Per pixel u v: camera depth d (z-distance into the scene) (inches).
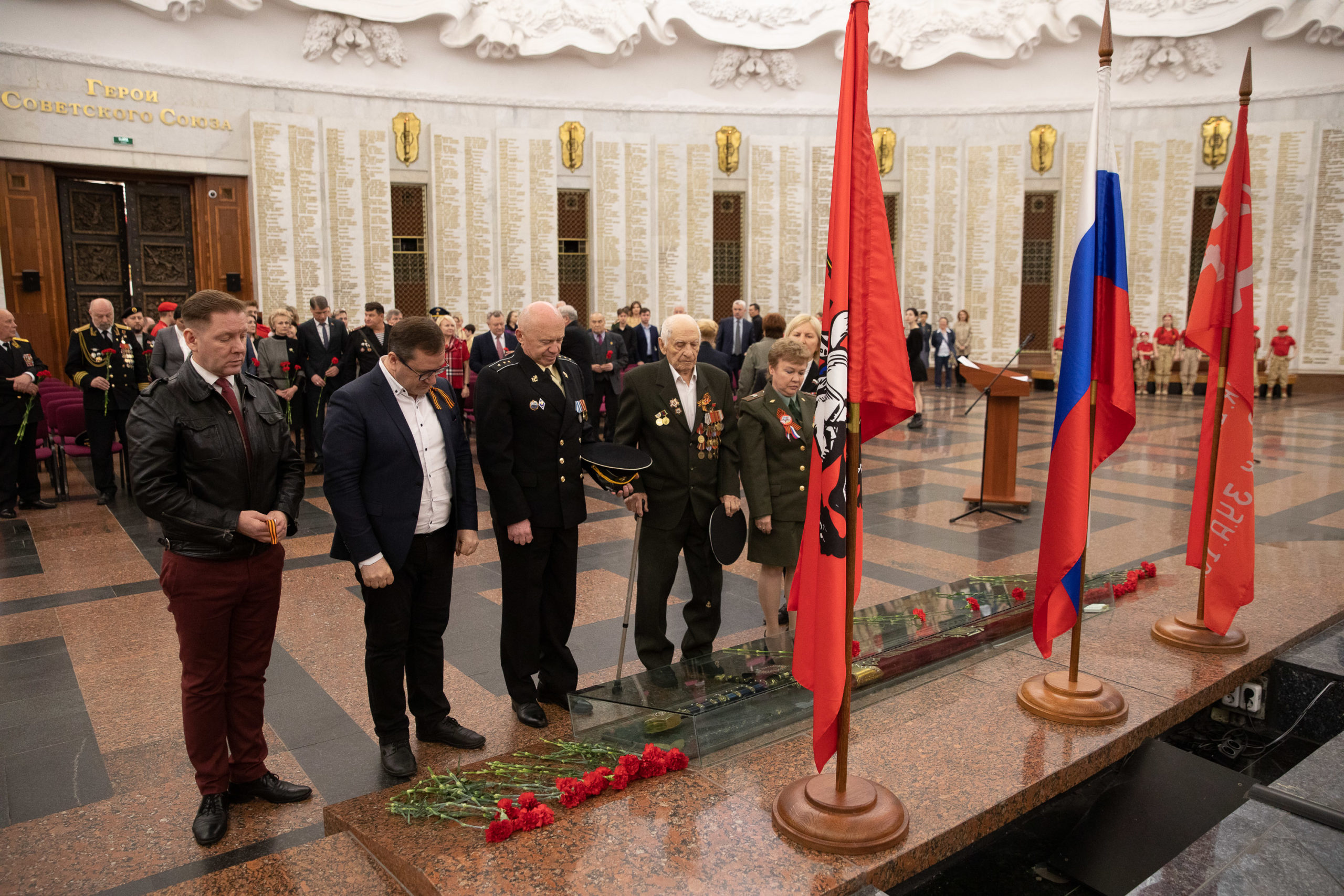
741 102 722.8
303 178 595.5
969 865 118.8
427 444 123.4
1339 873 96.5
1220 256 146.3
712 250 729.0
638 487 149.6
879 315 94.1
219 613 106.2
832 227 93.0
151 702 144.9
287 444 115.5
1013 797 103.3
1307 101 693.3
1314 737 145.0
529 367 135.5
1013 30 713.6
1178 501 298.2
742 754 116.6
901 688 135.8
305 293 603.2
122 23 539.5
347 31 601.6
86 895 95.8
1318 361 716.7
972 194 748.0
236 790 115.3
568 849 93.2
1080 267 122.1
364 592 121.6
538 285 677.9
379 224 623.8
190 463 105.0
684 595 203.5
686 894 84.7
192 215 583.5
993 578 177.9
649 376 149.8
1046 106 734.5
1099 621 166.6
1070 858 116.0
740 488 154.7
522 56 656.4
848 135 91.7
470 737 129.0
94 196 560.1
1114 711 123.6
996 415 289.6
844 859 90.5
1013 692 134.6
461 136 647.1
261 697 114.4
